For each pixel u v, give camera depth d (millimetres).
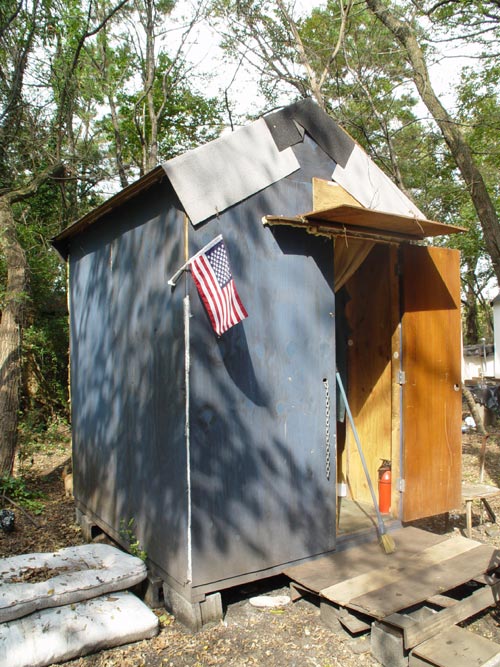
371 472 5211
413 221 4055
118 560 3770
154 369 3906
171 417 3641
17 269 7535
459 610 3385
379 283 5129
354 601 3320
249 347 3734
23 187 8891
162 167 3459
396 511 4699
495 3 7422
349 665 3119
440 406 4906
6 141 9656
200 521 3451
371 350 5230
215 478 3525
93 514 5176
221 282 3434
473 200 7152
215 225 3605
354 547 4266
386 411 5066
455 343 5043
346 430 5480
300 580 3662
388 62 10070
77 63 11117
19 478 6676
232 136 3744
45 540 5258
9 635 3000
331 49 10359
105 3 11914
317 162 4188
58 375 11539
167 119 17953
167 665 3090
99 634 3184
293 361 3951
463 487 5414
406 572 3756
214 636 3371
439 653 2994
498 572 3881
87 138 12875
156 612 3668
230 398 3621
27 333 10734
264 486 3756
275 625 3518
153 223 3982
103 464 4910
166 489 3709
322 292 4137
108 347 4824
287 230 3961
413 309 4750
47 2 9914
